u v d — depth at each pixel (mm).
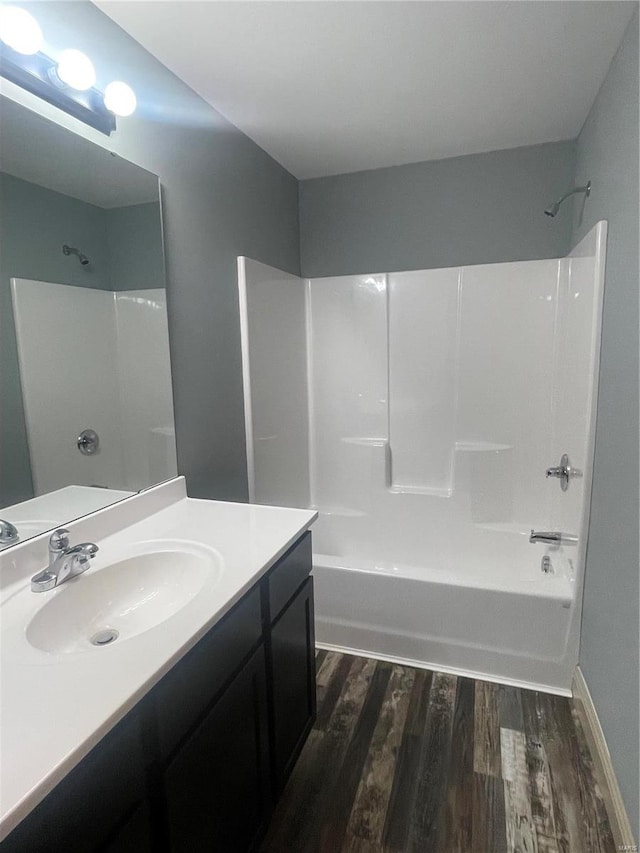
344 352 2838
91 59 1368
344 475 2906
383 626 2096
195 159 1853
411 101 1943
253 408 2279
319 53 1611
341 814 1424
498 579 1972
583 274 1945
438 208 2609
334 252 2826
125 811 796
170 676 890
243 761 1176
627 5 1393
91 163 1391
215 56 1617
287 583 1406
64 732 682
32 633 992
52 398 1299
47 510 1288
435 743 1670
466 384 2643
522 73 1749
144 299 1612
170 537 1404
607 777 1457
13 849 604
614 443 1525
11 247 1181
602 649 1585
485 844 1332
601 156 1814
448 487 2760
